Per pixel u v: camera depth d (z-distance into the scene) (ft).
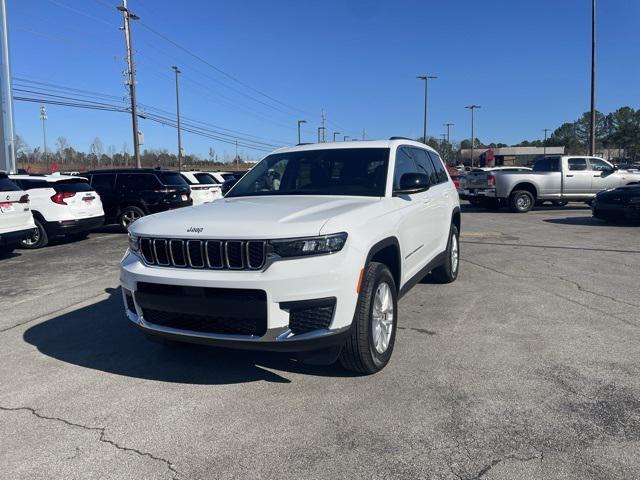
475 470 9.05
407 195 16.15
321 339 11.19
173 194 46.14
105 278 25.85
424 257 18.16
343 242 11.45
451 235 22.33
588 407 11.20
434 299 20.20
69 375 13.57
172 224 12.37
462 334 16.03
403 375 13.03
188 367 13.94
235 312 11.12
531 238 37.55
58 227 36.86
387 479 8.86
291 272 10.96
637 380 12.52
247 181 17.47
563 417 10.79
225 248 11.34
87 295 22.26
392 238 13.88
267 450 9.82
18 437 10.49
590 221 49.01
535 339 15.48
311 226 11.30
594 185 58.90
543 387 12.20
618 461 9.20
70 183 38.58
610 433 10.14
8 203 31.07
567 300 19.88
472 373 13.08
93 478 9.10
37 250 36.47
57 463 9.55
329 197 14.90
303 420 10.91
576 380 12.56
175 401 11.94
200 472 9.20
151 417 11.20
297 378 13.04
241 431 10.53
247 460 9.52
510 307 18.98
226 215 12.52
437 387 12.31
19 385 13.00
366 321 12.12
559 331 16.17
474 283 22.97
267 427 10.66
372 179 15.52
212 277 11.27
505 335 15.89
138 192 45.73
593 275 24.40
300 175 16.58
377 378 12.89
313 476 9.00
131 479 9.04
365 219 12.62
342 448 9.82
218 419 11.05
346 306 11.44
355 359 12.39
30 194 36.63
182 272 11.71
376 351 12.88
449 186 22.70
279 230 11.17
